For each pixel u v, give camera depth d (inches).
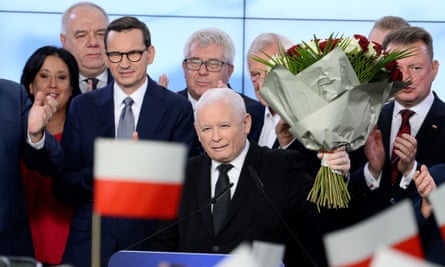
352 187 356.8
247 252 152.4
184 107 370.0
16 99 351.3
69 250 358.3
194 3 522.0
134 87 366.9
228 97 323.6
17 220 347.9
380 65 310.8
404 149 343.3
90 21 423.8
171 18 519.8
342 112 306.0
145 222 354.3
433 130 362.0
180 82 517.3
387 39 367.2
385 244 167.6
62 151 353.1
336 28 520.7
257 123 386.9
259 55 390.9
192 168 329.1
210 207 320.2
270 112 385.7
